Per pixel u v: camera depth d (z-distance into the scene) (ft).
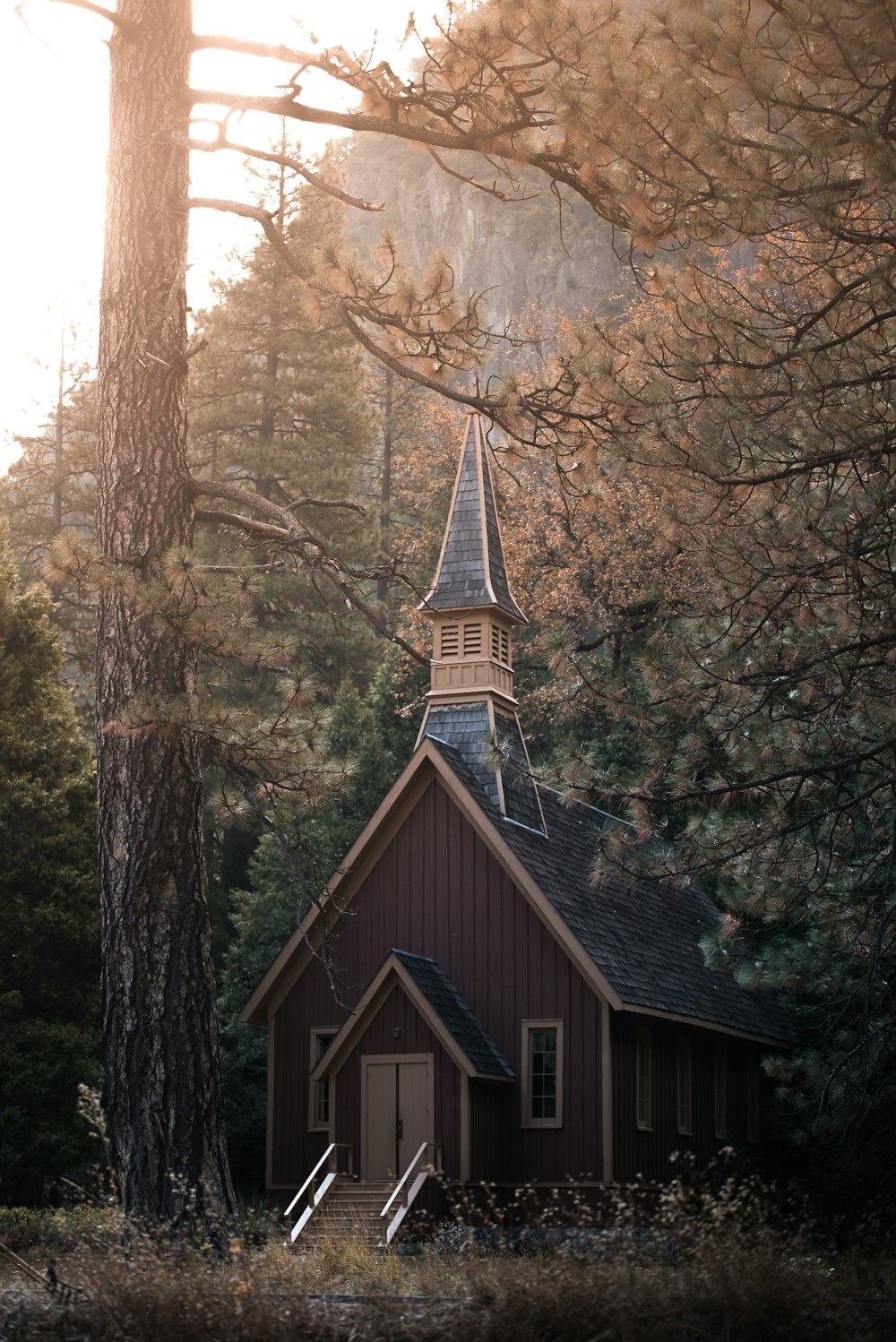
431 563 165.89
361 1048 77.92
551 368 44.47
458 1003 79.25
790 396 39.75
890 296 38.01
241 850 156.35
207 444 178.50
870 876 53.26
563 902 80.33
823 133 36.40
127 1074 44.01
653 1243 33.78
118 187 49.32
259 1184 119.55
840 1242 58.90
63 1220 39.19
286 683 43.29
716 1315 28.27
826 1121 63.67
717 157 36.81
